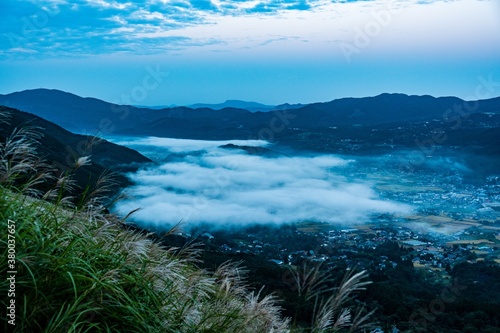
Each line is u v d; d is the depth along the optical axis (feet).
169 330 9.84
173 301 10.70
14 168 10.49
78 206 11.40
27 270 8.85
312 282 10.02
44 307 8.52
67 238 10.14
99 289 9.08
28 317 8.16
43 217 10.64
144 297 10.09
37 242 9.39
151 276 10.64
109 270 9.64
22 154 10.72
